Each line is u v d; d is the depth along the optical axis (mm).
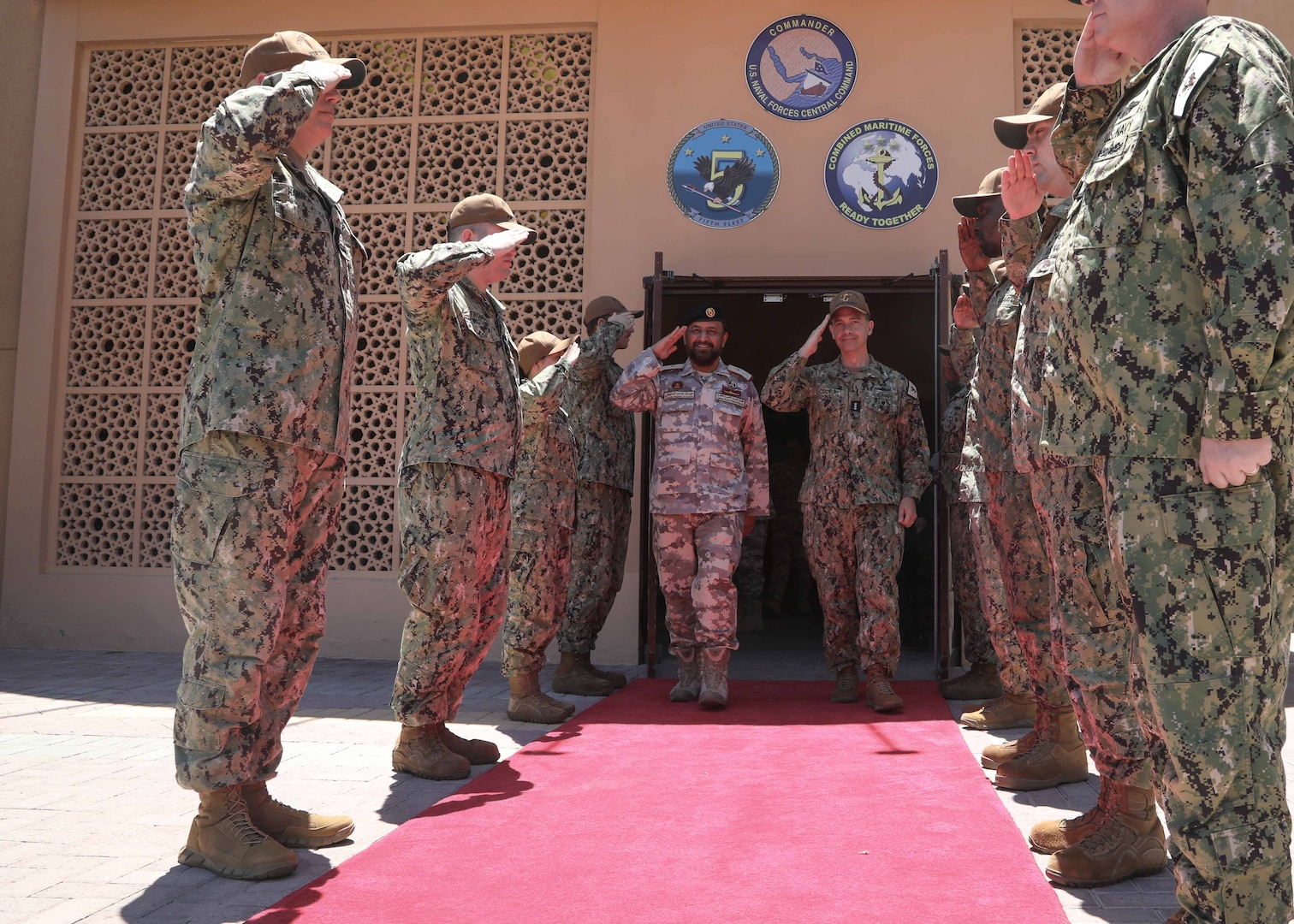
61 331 7148
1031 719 4227
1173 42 1931
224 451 2527
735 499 4961
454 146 7047
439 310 3434
